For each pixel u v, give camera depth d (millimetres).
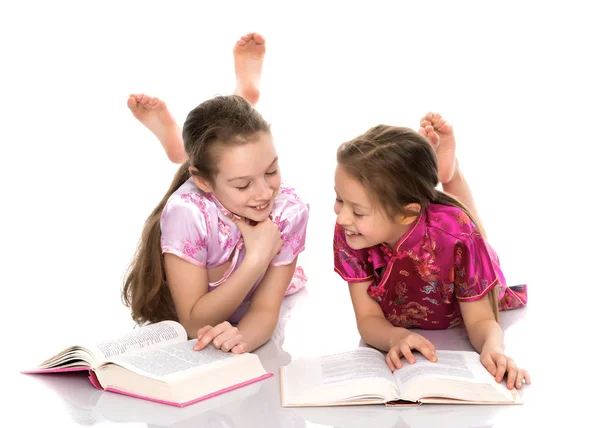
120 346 2840
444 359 2760
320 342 3195
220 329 2877
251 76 3928
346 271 3084
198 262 3129
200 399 2666
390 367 2770
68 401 2717
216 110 3004
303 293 3779
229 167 2936
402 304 3109
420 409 2584
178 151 3699
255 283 3303
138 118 3633
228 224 3145
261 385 2783
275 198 3225
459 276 2977
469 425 2482
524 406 2602
